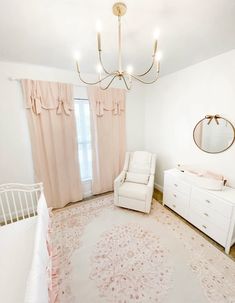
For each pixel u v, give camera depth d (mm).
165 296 1348
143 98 3367
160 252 1777
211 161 2240
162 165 3172
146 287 1420
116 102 2941
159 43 1692
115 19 1283
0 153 2248
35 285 763
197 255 1729
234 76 1873
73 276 1524
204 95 2229
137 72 2625
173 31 1465
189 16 1256
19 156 2375
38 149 2387
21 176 2428
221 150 2082
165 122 2963
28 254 1260
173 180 2414
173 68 2471
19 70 2209
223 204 1740
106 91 2822
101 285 1444
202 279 1477
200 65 2230
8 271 1132
